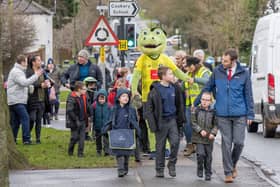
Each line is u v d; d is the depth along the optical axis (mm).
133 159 20172
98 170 18297
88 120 21016
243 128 16422
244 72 16391
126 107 17078
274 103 28359
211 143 16703
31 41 67500
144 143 20875
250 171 18312
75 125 20875
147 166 18906
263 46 29703
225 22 84438
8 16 55688
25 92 23359
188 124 21062
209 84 16672
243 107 16344
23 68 23031
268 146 25766
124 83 21250
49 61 38469
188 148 21266
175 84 16922
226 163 16500
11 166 18500
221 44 86625
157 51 20281
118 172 17078
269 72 28453
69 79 24375
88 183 16188
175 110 16875
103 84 25812
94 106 21469
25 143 24016
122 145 16859
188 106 21172
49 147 23375
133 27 34875
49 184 16094
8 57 61281
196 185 16016
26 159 19031
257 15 82438
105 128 17219
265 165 20125
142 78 20500
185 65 21984
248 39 83438
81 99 20891
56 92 39000
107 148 21031
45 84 24281
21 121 23562
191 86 21156
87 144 24234
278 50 28484
